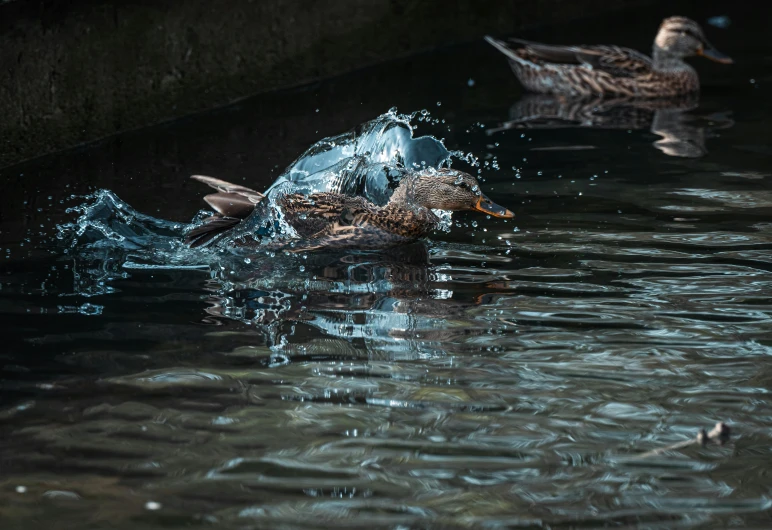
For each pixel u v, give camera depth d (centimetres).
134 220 816
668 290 661
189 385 527
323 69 1312
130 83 1084
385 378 535
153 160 982
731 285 668
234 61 1197
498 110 1188
